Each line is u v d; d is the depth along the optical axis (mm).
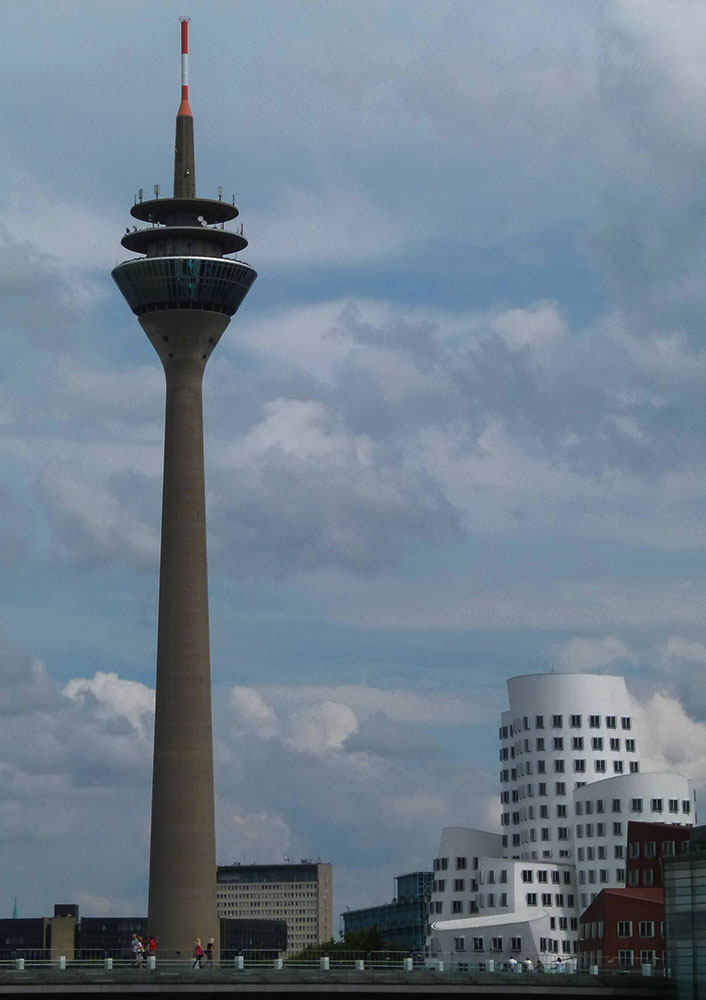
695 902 191500
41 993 158000
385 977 179250
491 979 187000
